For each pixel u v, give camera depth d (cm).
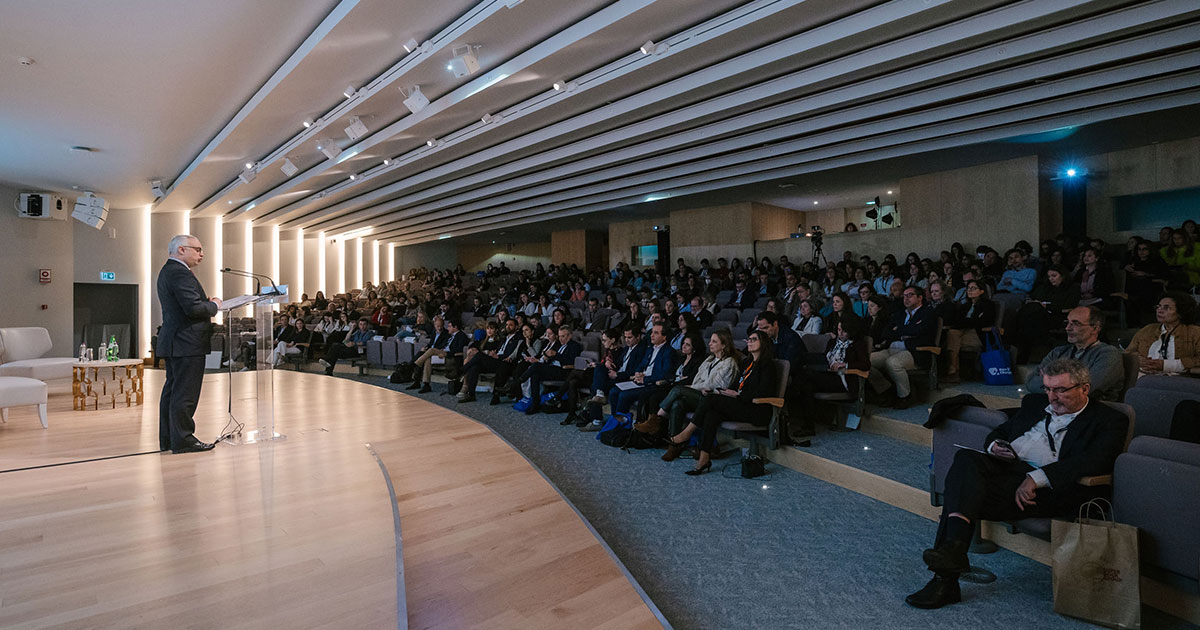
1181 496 192
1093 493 222
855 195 1143
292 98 585
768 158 798
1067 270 574
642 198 1016
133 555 228
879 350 496
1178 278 581
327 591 202
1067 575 207
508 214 1255
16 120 646
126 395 600
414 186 936
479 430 474
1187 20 439
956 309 512
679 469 412
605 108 614
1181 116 680
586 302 1034
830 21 444
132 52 485
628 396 502
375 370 1023
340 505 288
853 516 317
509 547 256
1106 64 519
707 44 469
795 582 247
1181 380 276
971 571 250
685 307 840
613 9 434
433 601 210
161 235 1216
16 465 350
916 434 405
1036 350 571
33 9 411
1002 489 234
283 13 437
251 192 1041
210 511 277
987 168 895
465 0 430
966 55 488
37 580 206
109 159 814
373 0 409
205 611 187
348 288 1709
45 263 1027
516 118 626
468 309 1318
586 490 371
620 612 205
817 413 480
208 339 393
